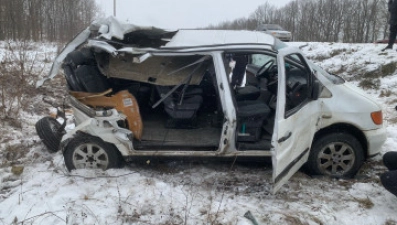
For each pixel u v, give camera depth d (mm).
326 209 3930
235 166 4961
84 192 4195
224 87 4270
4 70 8469
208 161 4727
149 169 4895
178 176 4691
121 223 3652
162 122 5227
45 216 3725
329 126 4562
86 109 4645
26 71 9180
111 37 4191
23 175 4699
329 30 58281
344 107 4469
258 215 3773
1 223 3682
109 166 4699
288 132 3789
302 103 4207
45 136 5242
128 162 5020
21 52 9680
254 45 4301
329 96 4477
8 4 12852
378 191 4301
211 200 4016
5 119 6633
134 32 4496
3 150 5469
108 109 4656
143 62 4504
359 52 13836
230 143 4348
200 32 4734
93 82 4746
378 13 52375
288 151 3836
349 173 4629
